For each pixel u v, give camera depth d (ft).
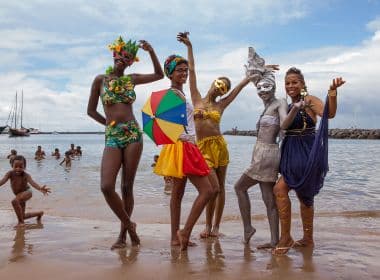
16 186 26.30
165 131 17.87
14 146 199.41
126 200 18.71
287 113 18.06
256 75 19.22
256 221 25.67
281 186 17.71
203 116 20.12
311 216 18.48
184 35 20.65
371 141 265.75
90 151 149.59
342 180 52.60
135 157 18.02
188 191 41.24
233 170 71.10
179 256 16.94
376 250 17.80
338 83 16.40
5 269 15.17
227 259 16.56
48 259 16.46
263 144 18.58
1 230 22.95
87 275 14.51
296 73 18.06
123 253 17.40
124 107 17.98
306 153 17.49
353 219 26.48
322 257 16.72
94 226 23.75
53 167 74.49
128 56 18.29
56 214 28.96
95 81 18.58
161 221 26.43
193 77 20.94
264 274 14.61
